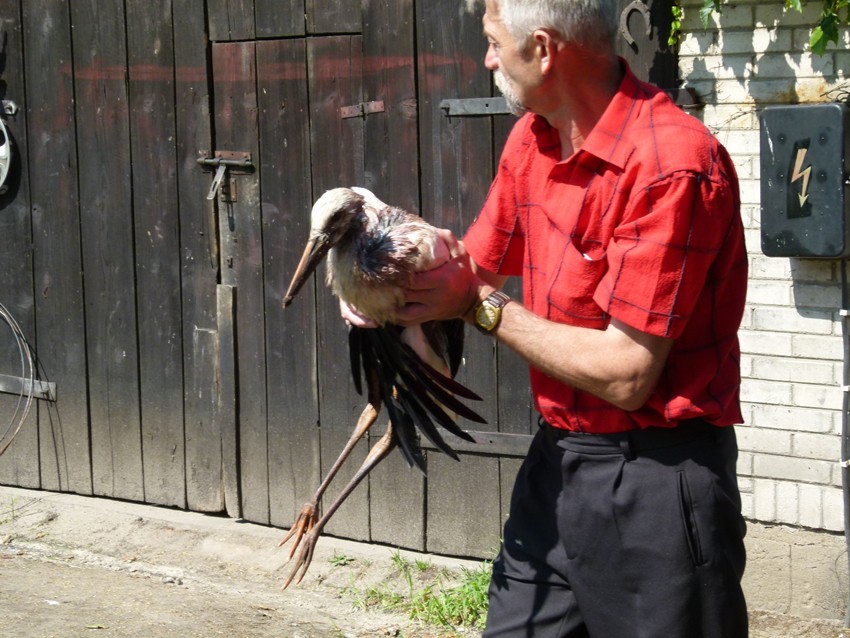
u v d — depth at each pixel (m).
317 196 4.66
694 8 3.80
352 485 2.82
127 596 4.52
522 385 4.38
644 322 2.16
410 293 2.43
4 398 5.58
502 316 2.34
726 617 2.37
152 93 4.97
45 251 5.35
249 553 4.83
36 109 5.26
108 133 5.11
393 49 4.42
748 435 3.92
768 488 3.91
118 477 5.36
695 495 2.33
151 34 4.93
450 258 2.41
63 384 5.42
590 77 2.30
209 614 4.33
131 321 5.20
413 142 4.43
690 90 3.81
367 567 4.61
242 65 4.75
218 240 4.93
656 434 2.35
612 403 2.27
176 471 5.20
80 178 5.21
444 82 4.34
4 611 4.31
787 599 3.92
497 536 4.52
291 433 4.87
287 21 4.63
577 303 2.34
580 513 2.44
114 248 5.18
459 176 4.36
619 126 2.27
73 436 5.44
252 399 4.95
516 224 2.60
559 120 2.39
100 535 5.09
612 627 2.43
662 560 2.34
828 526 3.82
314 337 4.75
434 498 4.62
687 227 2.15
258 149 4.77
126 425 5.29
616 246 2.21
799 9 3.49
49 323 5.40
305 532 2.84
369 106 4.49
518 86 2.34
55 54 5.17
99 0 5.03
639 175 2.19
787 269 3.78
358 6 4.47
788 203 3.58
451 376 2.95
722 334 2.33
